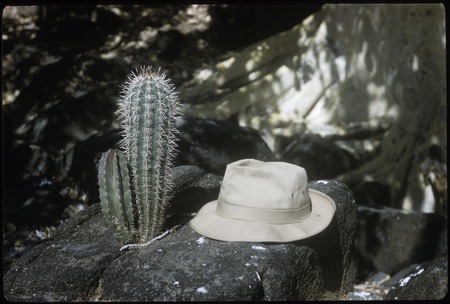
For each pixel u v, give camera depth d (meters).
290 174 2.07
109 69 4.48
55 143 4.01
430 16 4.25
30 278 2.09
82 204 3.51
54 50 4.61
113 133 3.54
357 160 4.00
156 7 5.13
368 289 3.16
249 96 4.16
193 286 1.92
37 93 4.35
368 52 4.20
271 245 2.06
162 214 2.16
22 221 3.37
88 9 4.91
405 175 4.09
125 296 1.96
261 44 4.38
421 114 4.17
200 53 4.73
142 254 2.07
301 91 4.19
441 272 2.26
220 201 2.11
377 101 4.16
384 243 3.34
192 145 3.27
